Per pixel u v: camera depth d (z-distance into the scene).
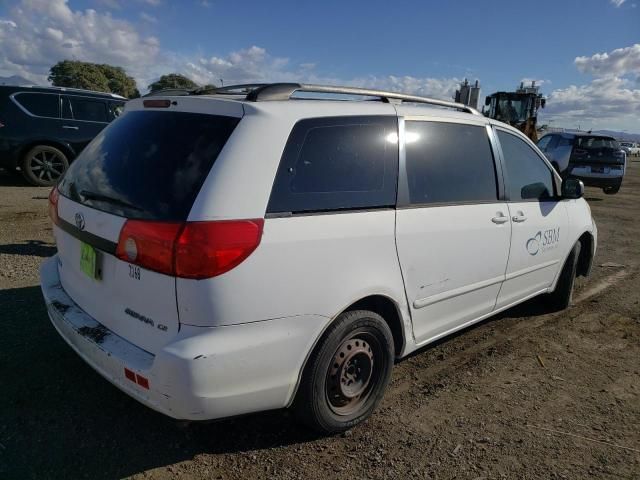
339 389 2.87
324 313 2.65
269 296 2.44
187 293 2.28
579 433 3.16
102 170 2.81
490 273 3.83
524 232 4.12
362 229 2.81
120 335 2.60
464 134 3.66
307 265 2.56
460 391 3.57
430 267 3.26
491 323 4.85
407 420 3.19
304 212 2.60
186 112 2.70
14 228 7.06
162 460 2.69
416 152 3.24
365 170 2.92
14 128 10.16
